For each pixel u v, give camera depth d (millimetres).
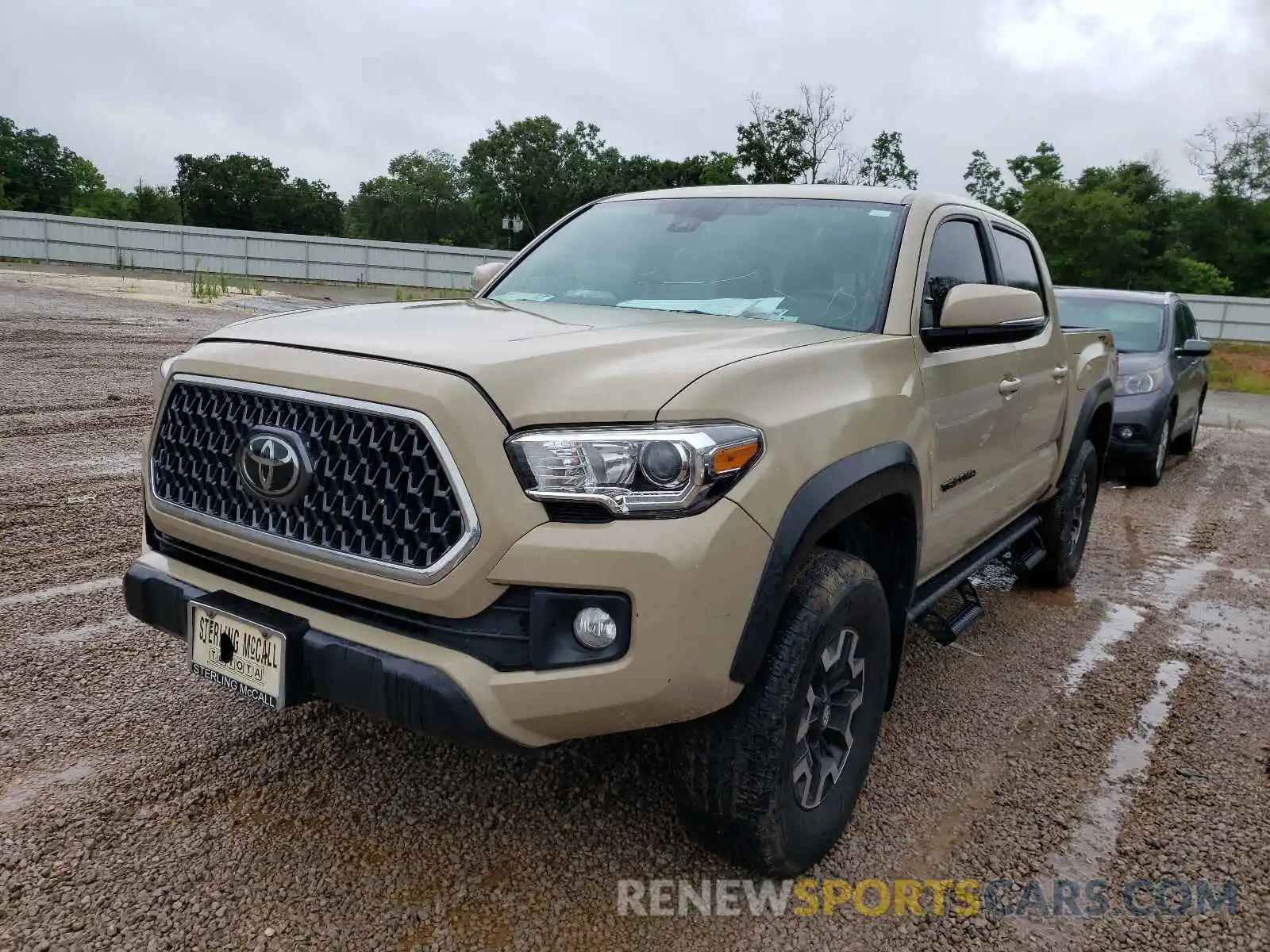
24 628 3932
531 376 2191
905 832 2932
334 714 3389
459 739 2146
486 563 2092
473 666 2139
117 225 35719
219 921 2340
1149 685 4195
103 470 6473
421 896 2482
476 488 2080
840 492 2426
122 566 4699
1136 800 3201
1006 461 4043
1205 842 2963
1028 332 3805
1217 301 38000
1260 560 6535
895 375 2912
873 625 2725
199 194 83875
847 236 3414
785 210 3631
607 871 2629
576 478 2084
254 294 27391
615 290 3479
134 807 2775
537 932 2381
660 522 2105
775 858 2500
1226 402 19297
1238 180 63656
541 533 2084
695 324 2891
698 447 2119
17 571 4539
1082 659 4477
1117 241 56969
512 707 2131
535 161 75688
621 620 2104
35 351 11570
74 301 19344
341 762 3086
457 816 2832
